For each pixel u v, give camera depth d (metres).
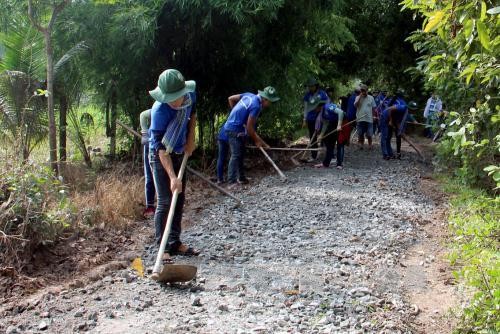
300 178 10.66
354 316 4.54
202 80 12.20
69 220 6.21
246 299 4.76
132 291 4.87
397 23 19.69
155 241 6.35
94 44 10.31
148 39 10.30
